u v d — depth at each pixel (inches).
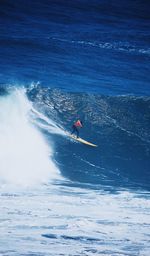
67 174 3331.7
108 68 5531.5
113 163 3565.5
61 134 3754.9
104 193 2903.5
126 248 1813.5
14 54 5580.7
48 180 3166.8
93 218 2245.3
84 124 3907.5
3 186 2923.2
